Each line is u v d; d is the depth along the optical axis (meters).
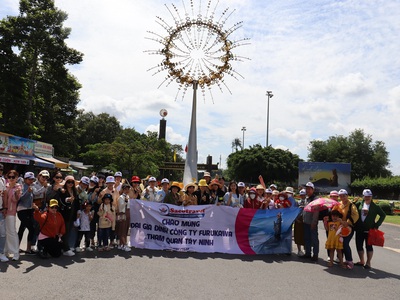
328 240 8.82
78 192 8.88
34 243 8.59
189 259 8.80
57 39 36.44
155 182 11.18
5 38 33.28
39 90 37.59
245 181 63.47
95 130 69.06
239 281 7.02
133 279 6.77
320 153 84.50
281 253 10.10
